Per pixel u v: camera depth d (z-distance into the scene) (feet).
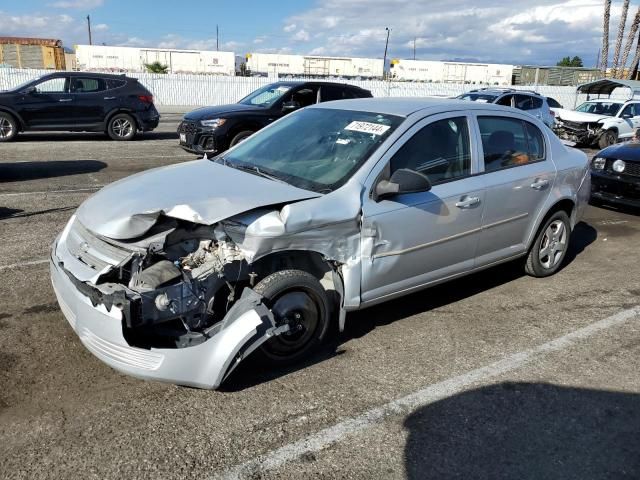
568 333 14.34
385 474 9.11
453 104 15.07
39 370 11.60
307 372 12.01
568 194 17.40
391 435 10.07
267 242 10.77
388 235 12.60
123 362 10.14
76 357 12.17
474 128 14.94
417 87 112.78
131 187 12.42
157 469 8.97
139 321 9.87
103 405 10.56
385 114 14.30
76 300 10.56
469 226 14.49
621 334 14.38
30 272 16.75
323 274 12.87
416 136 13.57
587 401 11.37
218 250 10.91
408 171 12.14
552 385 11.90
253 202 11.03
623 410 11.11
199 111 37.45
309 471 9.08
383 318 14.83
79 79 47.44
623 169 26.37
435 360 12.75
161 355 10.05
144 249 10.45
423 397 11.27
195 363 10.16
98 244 11.04
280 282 11.30
